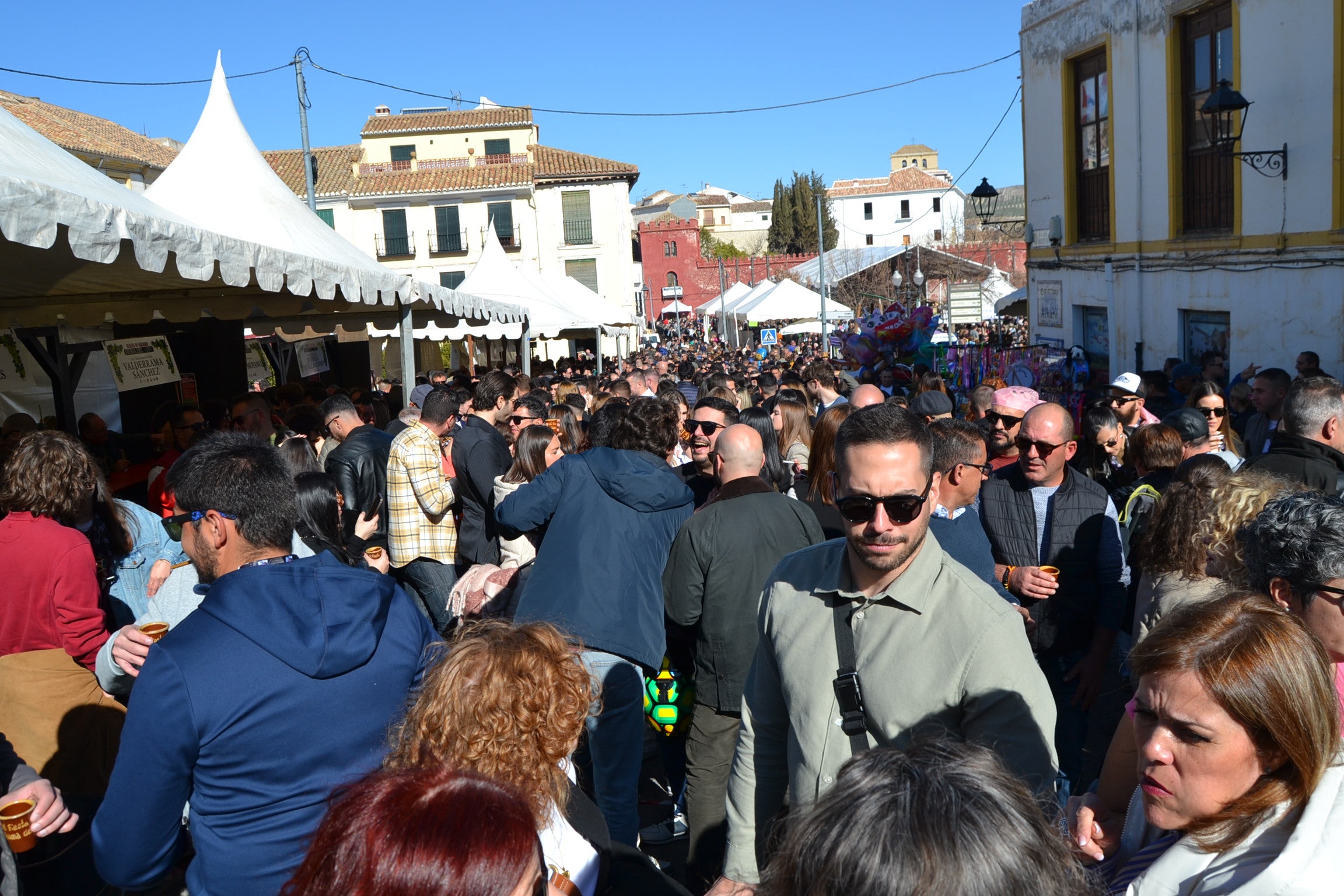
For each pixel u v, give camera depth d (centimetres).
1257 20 1047
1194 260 1188
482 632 219
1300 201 1004
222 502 226
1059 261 1531
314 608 218
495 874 120
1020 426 416
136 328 1091
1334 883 155
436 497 617
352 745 216
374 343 2264
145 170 3041
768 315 2498
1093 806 211
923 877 113
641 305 6291
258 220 829
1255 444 678
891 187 8106
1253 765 165
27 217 340
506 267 1950
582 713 216
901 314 1545
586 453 412
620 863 240
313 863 126
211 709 204
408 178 4409
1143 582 310
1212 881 165
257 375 1430
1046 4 1512
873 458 213
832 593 233
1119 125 1334
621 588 387
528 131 4650
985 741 210
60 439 337
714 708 373
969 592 219
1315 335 997
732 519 371
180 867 281
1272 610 171
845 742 225
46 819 242
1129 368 1357
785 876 126
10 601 323
